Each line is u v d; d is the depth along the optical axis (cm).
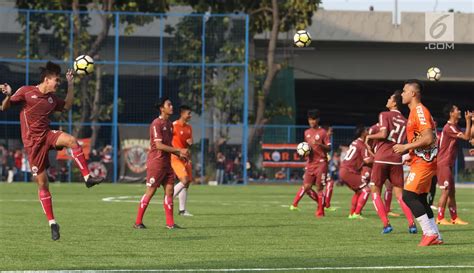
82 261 1509
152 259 1541
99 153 5300
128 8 5900
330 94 8812
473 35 6519
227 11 6131
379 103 9306
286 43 6500
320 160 2831
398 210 3139
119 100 5366
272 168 5616
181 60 5406
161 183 2222
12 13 5338
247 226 2303
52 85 1823
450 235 2070
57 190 4375
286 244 1828
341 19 6694
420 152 1808
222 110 5419
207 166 5412
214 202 3528
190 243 1838
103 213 2752
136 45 5391
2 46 5347
